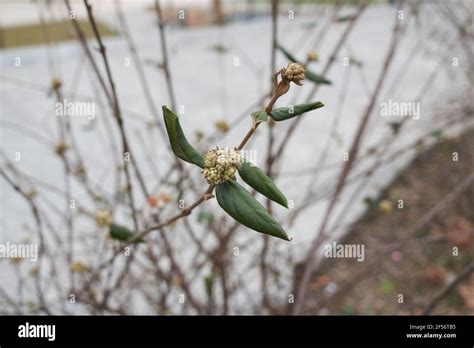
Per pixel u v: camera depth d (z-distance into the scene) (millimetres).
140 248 768
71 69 2215
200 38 2756
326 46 2371
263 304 836
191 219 1140
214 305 811
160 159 1356
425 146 1332
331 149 1687
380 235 1289
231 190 315
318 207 1360
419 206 1399
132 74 2260
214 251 768
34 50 2459
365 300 1096
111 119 1680
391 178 1502
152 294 911
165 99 2016
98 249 889
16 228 1106
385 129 1441
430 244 1277
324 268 1162
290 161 1615
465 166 1526
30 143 1570
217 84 2184
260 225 305
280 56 2094
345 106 1936
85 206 1092
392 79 2068
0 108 1829
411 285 1166
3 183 1353
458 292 1145
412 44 2412
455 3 1469
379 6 2965
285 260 945
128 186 576
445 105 1499
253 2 3252
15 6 2912
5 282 748
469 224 1299
